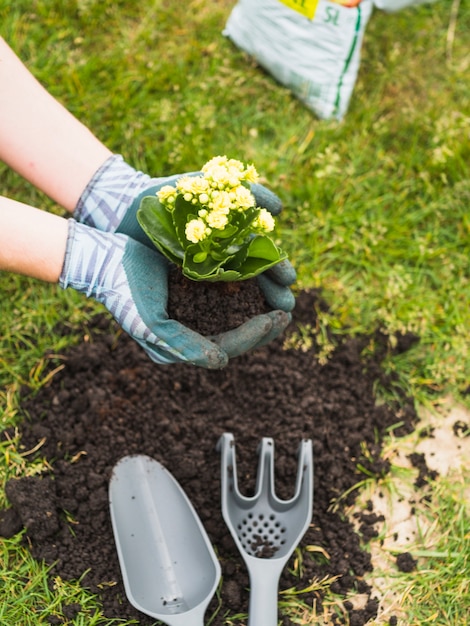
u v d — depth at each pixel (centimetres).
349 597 81
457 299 96
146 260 72
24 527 80
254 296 73
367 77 108
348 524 83
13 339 89
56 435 84
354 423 88
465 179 102
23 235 69
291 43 101
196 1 110
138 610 77
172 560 77
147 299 70
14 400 86
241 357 88
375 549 84
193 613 72
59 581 78
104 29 107
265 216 64
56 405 86
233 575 80
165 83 104
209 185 63
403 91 109
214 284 72
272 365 89
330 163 100
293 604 80
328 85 102
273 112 105
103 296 70
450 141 103
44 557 79
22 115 76
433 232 100
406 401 91
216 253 66
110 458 83
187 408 86
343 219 99
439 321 95
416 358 93
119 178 76
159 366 87
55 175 77
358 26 98
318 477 85
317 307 94
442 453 89
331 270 97
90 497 81
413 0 104
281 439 85
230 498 80
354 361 91
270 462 81
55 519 80
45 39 105
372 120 106
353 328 93
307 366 90
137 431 85
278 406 87
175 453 83
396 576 82
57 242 70
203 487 83
